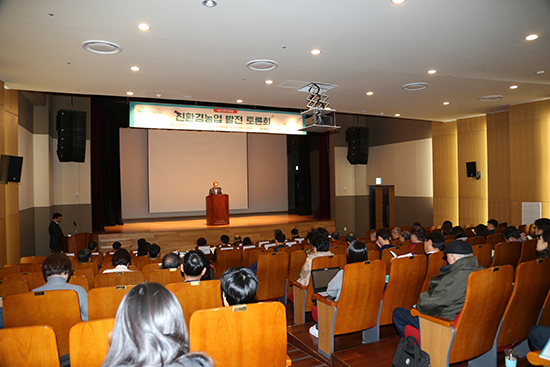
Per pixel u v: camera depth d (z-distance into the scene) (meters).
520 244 4.64
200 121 9.12
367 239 7.98
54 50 5.12
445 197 11.98
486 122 10.42
